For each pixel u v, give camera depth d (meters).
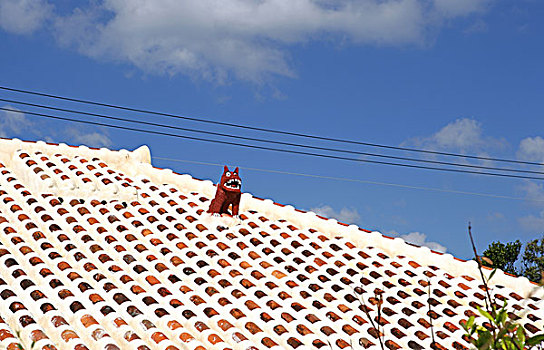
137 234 16.59
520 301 15.66
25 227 15.40
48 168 18.75
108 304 12.38
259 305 13.55
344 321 13.38
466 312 14.63
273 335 12.44
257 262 15.88
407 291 15.94
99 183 18.75
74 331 11.30
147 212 18.27
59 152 20.34
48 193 17.47
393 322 13.78
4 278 12.89
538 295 15.87
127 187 19.16
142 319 12.02
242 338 11.90
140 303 12.71
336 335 12.71
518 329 5.48
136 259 14.91
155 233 16.77
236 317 12.79
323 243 18.34
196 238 16.67
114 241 15.42
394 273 16.88
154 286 13.52
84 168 19.70
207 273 14.74
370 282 15.84
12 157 19.20
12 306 11.65
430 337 13.20
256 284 14.67
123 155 21.38
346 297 14.73
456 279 16.77
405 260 17.92
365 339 12.84
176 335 11.73
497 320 5.57
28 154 19.27
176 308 12.73
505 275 17.08
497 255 30.94
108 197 18.48
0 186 17.77
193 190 20.70
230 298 13.68
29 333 10.80
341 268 16.53
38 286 12.80
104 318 11.88
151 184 20.48
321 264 16.55
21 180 18.30
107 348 10.88
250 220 19.16
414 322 13.90
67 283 13.02
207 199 19.83
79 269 13.87
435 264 18.08
